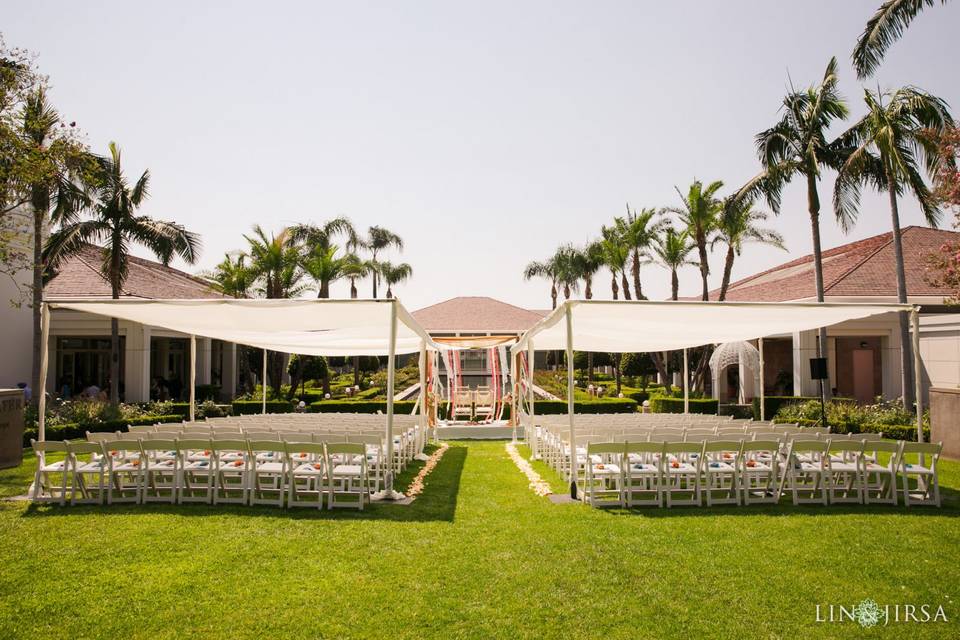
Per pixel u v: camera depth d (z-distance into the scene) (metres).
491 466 12.21
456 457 13.76
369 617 4.64
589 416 13.47
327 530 6.84
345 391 30.56
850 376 27.20
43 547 6.19
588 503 8.34
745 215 23.14
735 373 32.16
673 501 8.20
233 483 9.80
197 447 7.88
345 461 9.21
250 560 5.84
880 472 8.30
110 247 18.56
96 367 25.53
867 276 22.67
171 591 5.10
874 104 15.93
